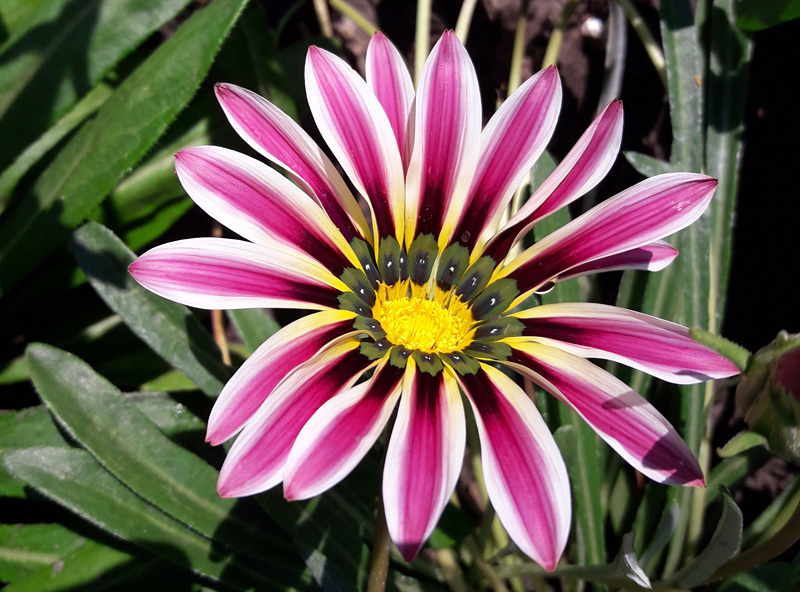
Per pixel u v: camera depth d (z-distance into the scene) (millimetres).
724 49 174
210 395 141
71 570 140
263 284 99
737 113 172
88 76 145
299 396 94
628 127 204
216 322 180
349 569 137
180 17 209
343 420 90
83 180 143
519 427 95
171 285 94
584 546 147
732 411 193
